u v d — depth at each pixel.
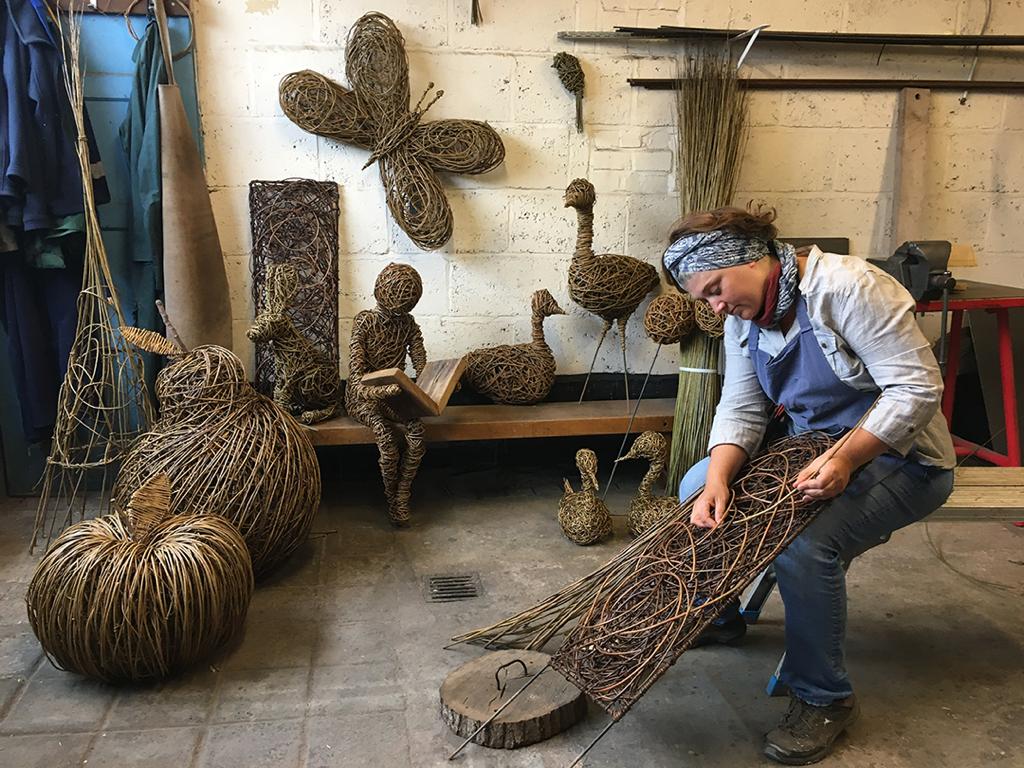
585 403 3.56
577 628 1.82
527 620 2.20
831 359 1.70
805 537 1.77
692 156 3.30
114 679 2.07
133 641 1.97
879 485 1.77
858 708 1.93
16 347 3.10
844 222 3.70
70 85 2.96
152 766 1.80
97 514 3.14
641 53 3.44
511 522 3.18
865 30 3.54
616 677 1.69
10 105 2.76
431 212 3.31
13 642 2.29
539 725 1.88
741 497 1.82
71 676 2.13
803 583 1.78
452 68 3.35
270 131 3.28
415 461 3.04
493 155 3.35
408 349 3.29
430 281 3.50
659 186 3.56
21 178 2.77
